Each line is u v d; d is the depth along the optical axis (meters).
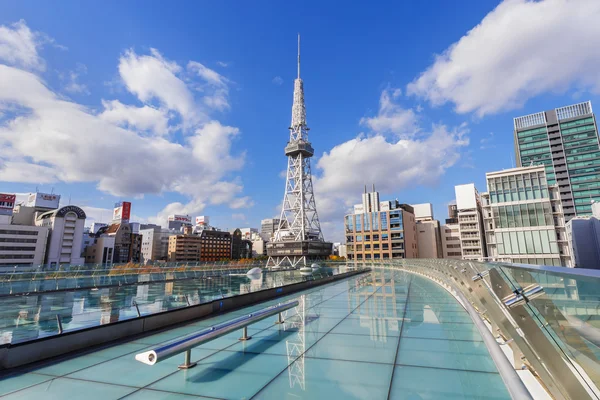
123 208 183.88
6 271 31.73
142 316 9.39
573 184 135.62
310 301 14.84
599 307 2.93
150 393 5.11
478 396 4.72
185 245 178.00
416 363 6.18
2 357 6.26
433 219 146.50
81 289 27.75
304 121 155.88
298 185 147.12
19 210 145.62
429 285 22.23
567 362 3.37
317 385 5.27
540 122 149.00
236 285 23.83
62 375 5.96
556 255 66.81
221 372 5.97
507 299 4.16
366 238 123.56
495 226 73.62
